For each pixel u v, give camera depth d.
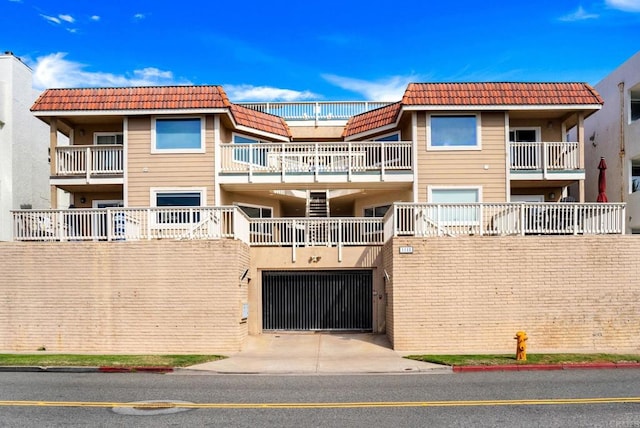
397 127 22.55
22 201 24.20
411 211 16.81
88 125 22.66
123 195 21.27
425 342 16.08
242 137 23.25
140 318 16.39
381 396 10.56
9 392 11.09
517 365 13.60
